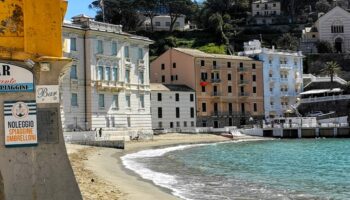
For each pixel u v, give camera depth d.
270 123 109.25
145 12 168.75
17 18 8.88
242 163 43.38
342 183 29.09
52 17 9.03
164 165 40.03
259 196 23.14
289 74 126.69
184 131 96.69
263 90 120.25
